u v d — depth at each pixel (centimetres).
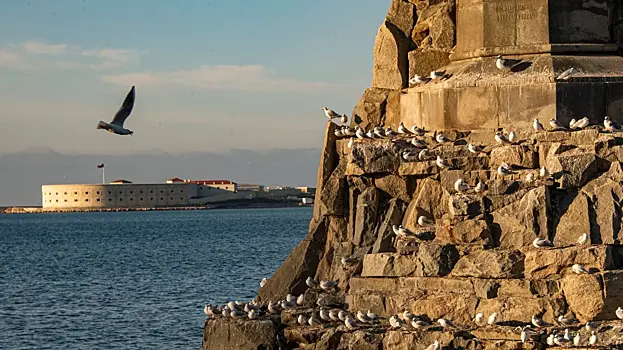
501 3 3631
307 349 3353
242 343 3481
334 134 3884
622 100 3522
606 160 3300
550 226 3266
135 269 10150
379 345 3219
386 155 3619
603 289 3058
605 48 3603
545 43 3584
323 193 3781
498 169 3347
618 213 3228
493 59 3634
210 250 13088
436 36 3919
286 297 3731
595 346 2970
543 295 3128
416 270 3334
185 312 6266
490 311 3158
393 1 4044
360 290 3403
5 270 10744
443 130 3638
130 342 5272
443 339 3120
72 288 8256
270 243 14400
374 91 4031
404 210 3625
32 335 5594
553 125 3400
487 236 3291
